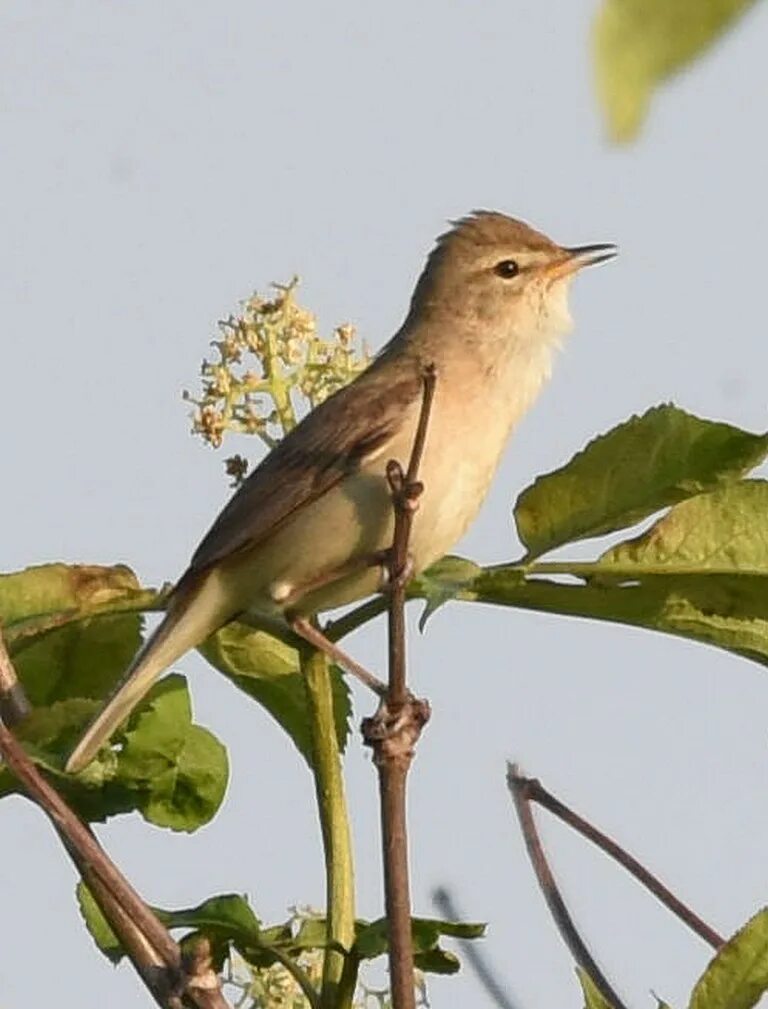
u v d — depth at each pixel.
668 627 8.61
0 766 8.06
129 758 8.78
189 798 8.80
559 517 8.50
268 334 9.16
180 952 6.44
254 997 7.86
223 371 9.15
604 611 8.59
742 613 8.58
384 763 6.73
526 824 7.49
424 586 8.18
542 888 7.29
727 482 8.27
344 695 9.43
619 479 8.45
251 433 9.15
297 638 8.69
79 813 8.56
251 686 9.88
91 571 9.23
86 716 8.06
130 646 9.46
